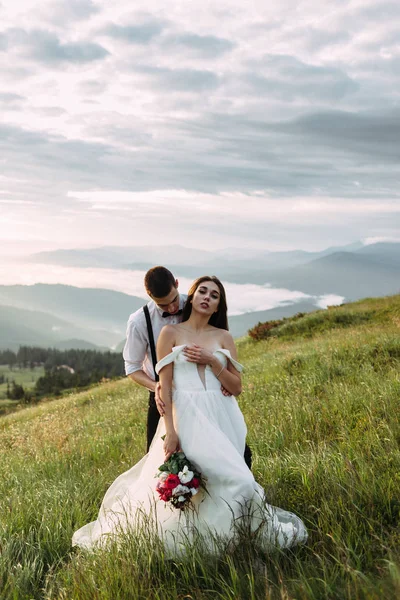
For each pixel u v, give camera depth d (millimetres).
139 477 4637
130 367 5180
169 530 4004
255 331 25844
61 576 3977
